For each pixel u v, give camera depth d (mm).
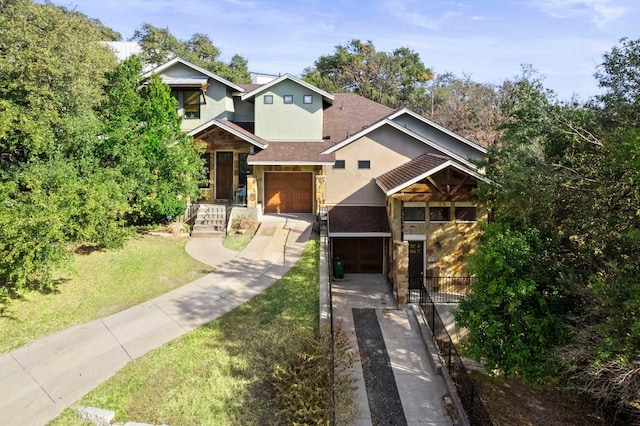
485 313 11125
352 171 21156
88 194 13398
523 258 10836
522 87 15148
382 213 20547
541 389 12359
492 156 16812
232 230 19531
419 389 11430
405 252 16375
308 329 11188
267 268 15656
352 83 50375
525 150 13930
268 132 23047
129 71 20812
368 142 21016
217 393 9219
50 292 13375
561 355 9094
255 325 11797
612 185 10719
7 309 12234
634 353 8188
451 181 17125
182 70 23688
